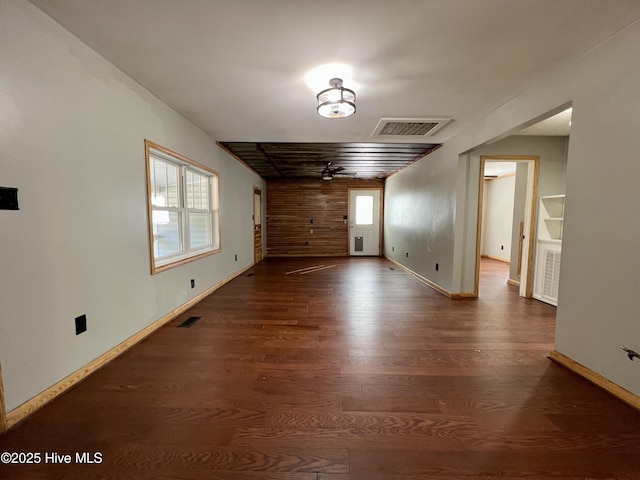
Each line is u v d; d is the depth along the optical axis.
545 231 3.66
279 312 3.20
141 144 2.40
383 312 3.22
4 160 1.38
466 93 2.46
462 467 1.21
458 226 3.74
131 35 1.71
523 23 1.57
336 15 1.51
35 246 1.53
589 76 1.82
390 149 4.52
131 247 2.30
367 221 7.97
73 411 1.54
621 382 1.66
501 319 3.01
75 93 1.76
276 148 4.51
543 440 1.35
